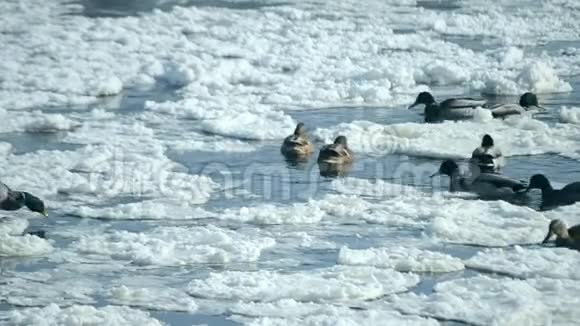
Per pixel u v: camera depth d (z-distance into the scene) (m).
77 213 70.12
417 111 100.12
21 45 123.75
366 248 64.06
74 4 153.75
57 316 53.12
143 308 55.16
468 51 125.44
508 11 154.12
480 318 53.41
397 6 156.75
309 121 95.56
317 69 114.56
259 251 63.12
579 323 52.59
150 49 123.50
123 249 63.53
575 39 134.62
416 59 120.50
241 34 131.50
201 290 57.06
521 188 74.12
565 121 94.94
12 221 68.00
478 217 68.50
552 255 61.44
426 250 63.59
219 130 91.50
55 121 92.00
